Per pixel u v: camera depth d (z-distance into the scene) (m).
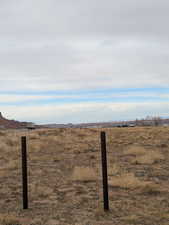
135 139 27.72
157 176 11.59
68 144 24.86
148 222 6.35
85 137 31.20
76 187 9.95
